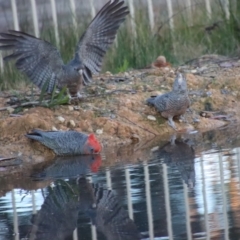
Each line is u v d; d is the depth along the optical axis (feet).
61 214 30.48
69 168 37.14
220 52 55.72
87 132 41.47
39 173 36.65
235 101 46.21
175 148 39.50
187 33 57.52
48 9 64.28
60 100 42.45
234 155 37.24
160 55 54.95
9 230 29.09
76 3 65.77
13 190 34.01
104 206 31.09
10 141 40.14
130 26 56.90
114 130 41.81
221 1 58.54
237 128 43.16
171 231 27.91
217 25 56.80
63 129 41.22
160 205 30.55
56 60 41.60
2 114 42.52
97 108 43.24
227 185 32.58
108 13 42.11
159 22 59.06
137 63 54.65
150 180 33.86
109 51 55.26
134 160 37.63
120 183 33.73
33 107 42.75
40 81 41.96
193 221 28.60
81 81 42.24
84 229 28.84
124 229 28.55
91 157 39.06
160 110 43.09
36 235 28.55
